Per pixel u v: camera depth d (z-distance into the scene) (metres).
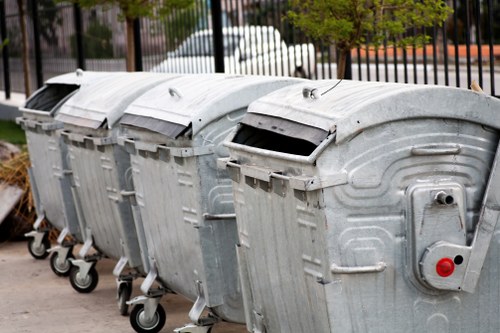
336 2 8.13
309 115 5.11
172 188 6.68
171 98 6.97
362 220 4.79
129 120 7.30
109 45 16.83
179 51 13.63
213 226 6.43
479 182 4.89
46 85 9.82
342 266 4.79
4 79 22.38
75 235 9.13
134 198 7.46
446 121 4.83
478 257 4.86
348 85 5.35
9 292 8.98
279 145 5.83
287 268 5.22
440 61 10.54
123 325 7.72
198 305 6.55
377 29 8.35
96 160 7.99
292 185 4.86
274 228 5.26
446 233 4.84
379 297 4.84
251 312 5.84
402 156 4.79
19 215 11.15
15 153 11.95
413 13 8.20
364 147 4.76
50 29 19.88
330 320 4.84
